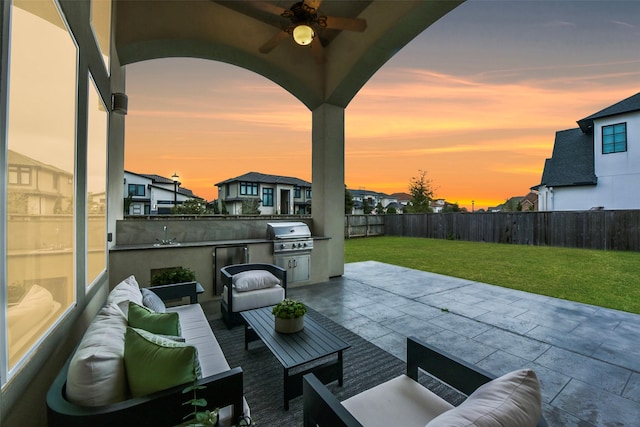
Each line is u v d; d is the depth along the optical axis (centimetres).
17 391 102
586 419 184
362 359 259
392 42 442
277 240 492
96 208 252
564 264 682
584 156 1226
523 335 307
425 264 709
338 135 594
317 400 120
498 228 1103
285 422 184
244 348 282
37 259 121
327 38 541
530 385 94
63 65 153
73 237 172
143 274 394
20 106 106
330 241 582
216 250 442
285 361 192
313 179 602
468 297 445
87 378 110
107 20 297
